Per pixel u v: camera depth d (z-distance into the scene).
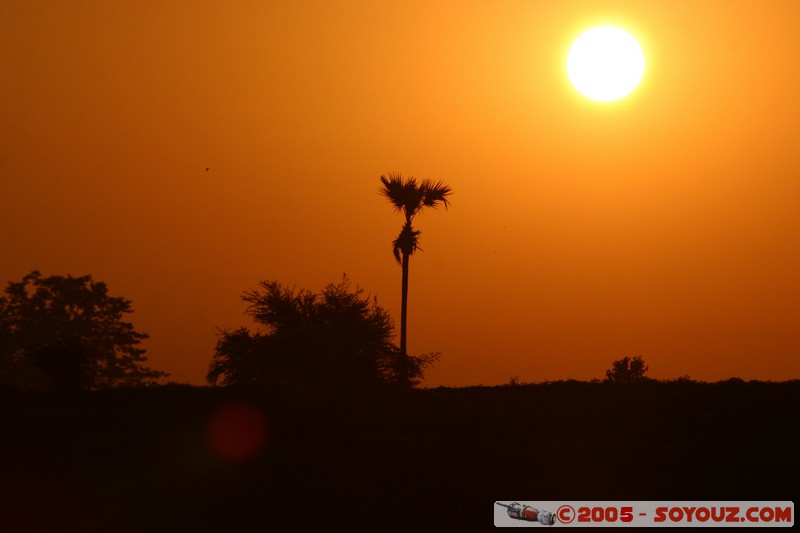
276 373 183.12
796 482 86.81
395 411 126.25
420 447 103.44
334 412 126.00
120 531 76.38
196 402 131.75
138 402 132.75
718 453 97.44
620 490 85.25
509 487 85.88
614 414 122.12
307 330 186.38
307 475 90.62
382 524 77.12
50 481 90.38
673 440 108.00
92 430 116.19
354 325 189.25
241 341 186.50
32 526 77.81
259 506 81.50
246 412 124.06
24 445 106.81
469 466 93.44
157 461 98.62
